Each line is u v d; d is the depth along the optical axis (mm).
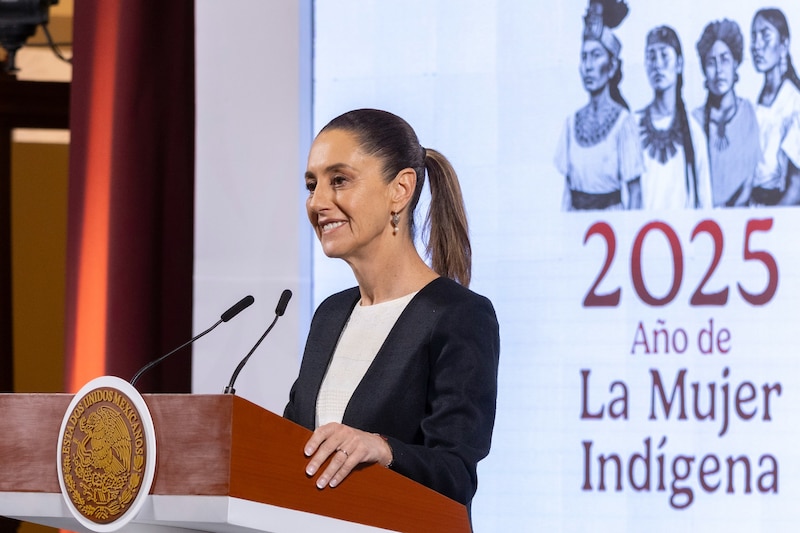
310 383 5277
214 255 9258
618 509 8656
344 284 9188
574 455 8750
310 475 3840
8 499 3881
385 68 9266
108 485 3639
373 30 9289
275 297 9195
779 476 8461
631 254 8805
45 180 12328
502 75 9094
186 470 3525
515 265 8961
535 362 8867
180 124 10336
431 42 9211
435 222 5781
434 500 4410
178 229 10305
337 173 5129
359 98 9281
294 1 9344
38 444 3885
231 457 3488
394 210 5227
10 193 12281
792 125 8641
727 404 8578
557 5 9047
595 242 8867
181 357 10312
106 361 10133
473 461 4664
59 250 12289
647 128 8844
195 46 9562
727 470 8539
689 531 8547
